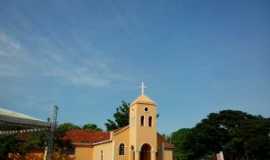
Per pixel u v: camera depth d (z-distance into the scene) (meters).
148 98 52.47
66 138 56.97
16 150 46.03
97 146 56.62
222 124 79.75
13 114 24.39
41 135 48.97
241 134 74.56
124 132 52.16
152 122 51.53
